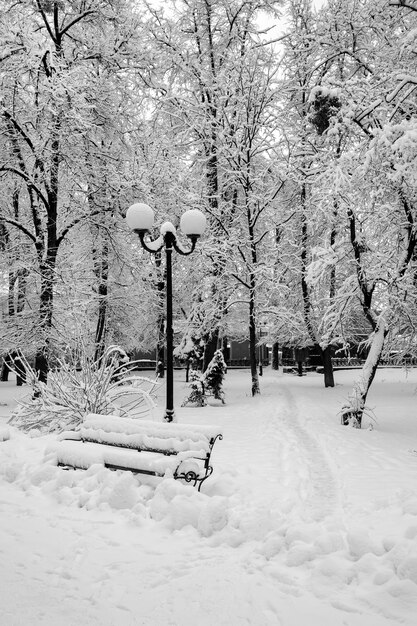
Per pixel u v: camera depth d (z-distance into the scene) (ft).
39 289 65.57
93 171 59.82
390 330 49.62
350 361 149.79
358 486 24.09
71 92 52.54
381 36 54.54
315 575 14.12
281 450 33.32
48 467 24.13
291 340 92.94
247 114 77.41
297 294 89.51
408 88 47.19
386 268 46.24
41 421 36.27
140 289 75.77
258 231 84.28
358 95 44.68
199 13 81.35
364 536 15.33
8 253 62.75
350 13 55.06
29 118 55.57
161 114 78.64
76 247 66.54
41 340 56.03
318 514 20.07
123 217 62.64
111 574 14.80
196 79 79.87
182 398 75.10
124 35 60.23
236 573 14.70
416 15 52.70
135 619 12.39
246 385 99.04
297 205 84.28
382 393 80.69
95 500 20.93
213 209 73.77
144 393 36.11
